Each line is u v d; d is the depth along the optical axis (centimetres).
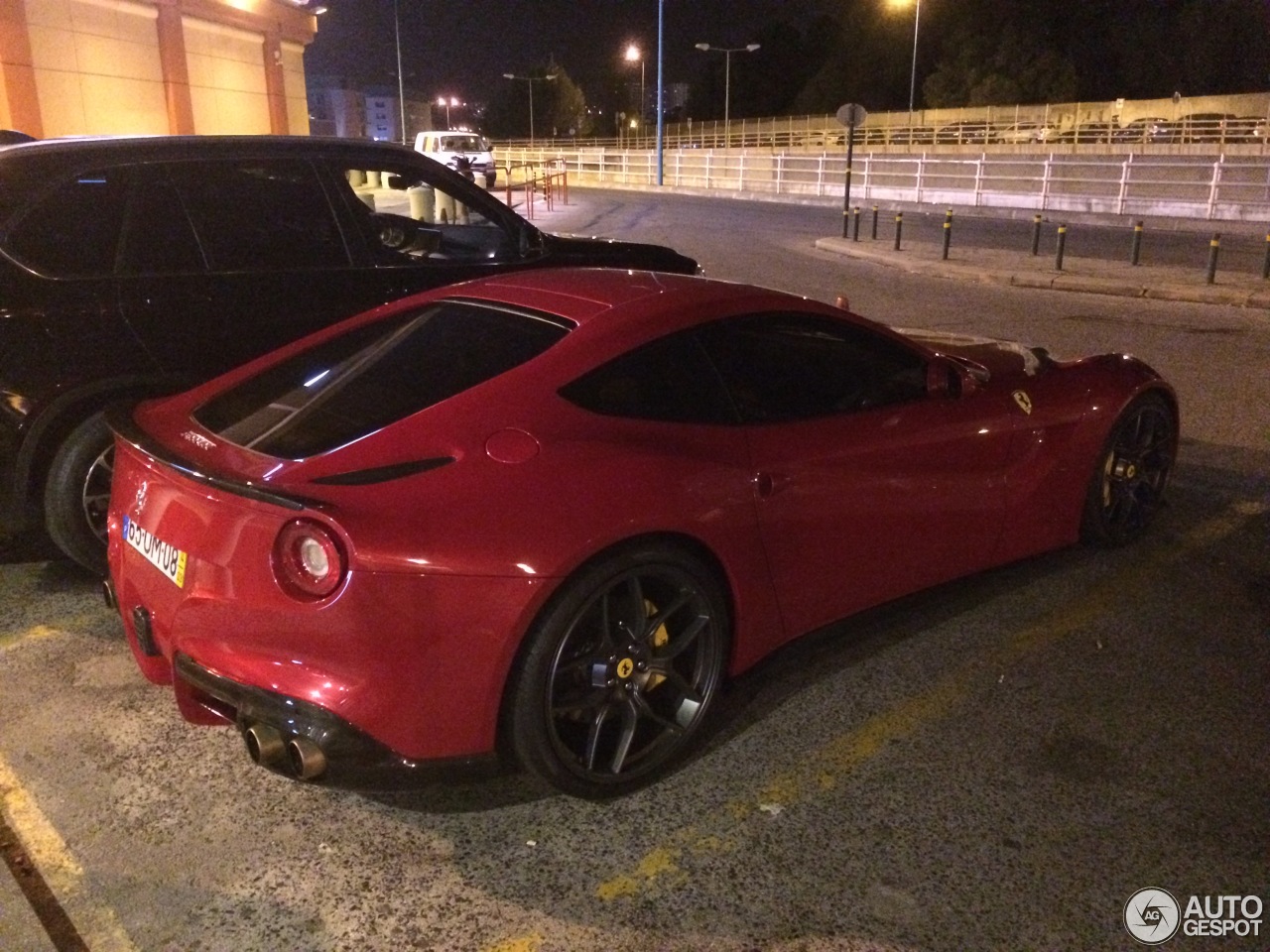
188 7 2172
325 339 374
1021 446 422
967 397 401
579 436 303
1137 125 4872
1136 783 318
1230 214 2502
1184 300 1366
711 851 290
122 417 349
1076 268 1619
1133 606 438
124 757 338
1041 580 464
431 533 269
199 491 285
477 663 274
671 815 307
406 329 361
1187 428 719
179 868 286
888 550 379
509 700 285
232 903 272
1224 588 455
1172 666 389
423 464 285
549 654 284
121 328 436
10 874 284
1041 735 345
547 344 328
